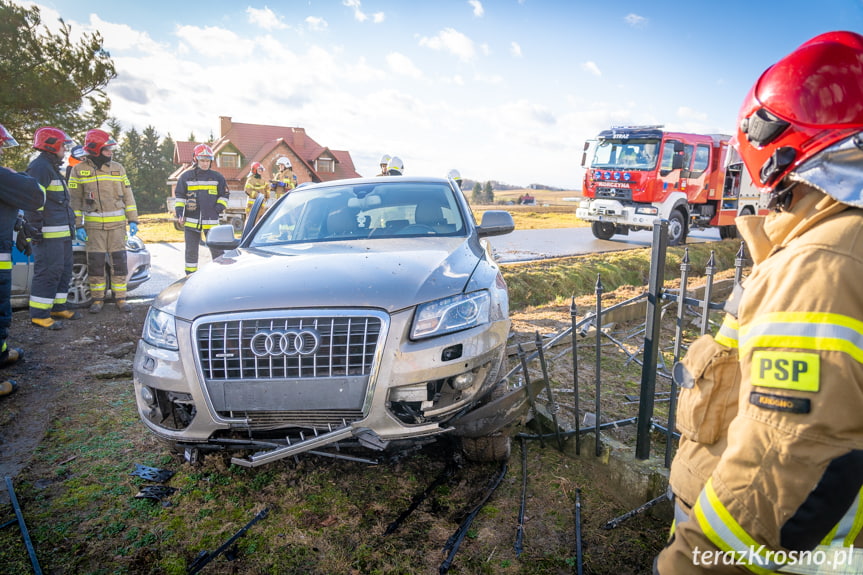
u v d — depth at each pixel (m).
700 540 1.04
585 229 19.30
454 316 2.63
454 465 3.05
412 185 4.32
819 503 0.89
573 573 2.23
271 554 2.34
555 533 2.48
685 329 6.29
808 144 0.99
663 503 2.57
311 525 2.54
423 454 3.17
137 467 3.04
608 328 5.98
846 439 0.88
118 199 6.58
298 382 2.47
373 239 3.63
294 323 2.53
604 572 2.23
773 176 1.06
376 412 2.47
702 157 13.27
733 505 0.98
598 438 2.97
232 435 2.63
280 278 2.80
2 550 2.34
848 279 0.89
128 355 5.23
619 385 4.40
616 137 13.18
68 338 5.55
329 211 4.05
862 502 0.99
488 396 2.84
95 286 6.55
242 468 3.03
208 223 8.25
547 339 5.25
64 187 5.88
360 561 2.29
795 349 0.91
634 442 3.29
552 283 8.55
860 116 0.95
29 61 15.70
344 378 2.47
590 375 4.60
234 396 2.52
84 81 16.39
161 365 2.67
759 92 1.07
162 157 91.00
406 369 2.47
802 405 0.90
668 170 12.56
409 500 2.74
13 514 2.61
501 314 2.87
